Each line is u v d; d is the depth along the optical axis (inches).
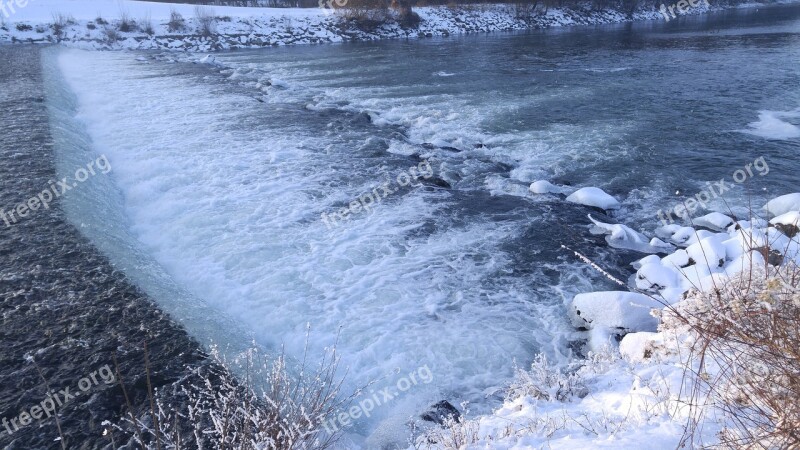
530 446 149.7
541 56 1321.4
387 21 1982.0
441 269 368.2
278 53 1560.0
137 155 592.7
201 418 214.7
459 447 164.7
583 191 473.4
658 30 1882.4
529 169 544.4
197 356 257.8
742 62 1090.1
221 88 995.9
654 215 446.6
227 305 330.3
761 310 136.1
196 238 410.9
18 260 341.7
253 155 594.6
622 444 134.8
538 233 419.2
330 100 883.4
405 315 317.1
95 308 293.9
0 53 1268.5
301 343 293.4
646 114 727.7
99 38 1614.2
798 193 417.1
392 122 740.0
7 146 550.0
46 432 211.6
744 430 127.0
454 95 896.9
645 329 287.9
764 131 633.6
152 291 317.4
